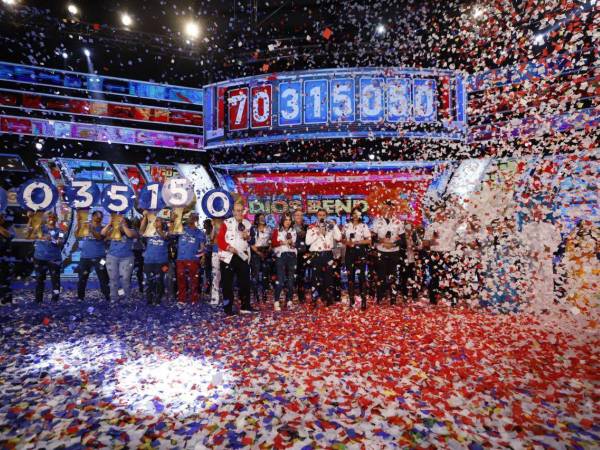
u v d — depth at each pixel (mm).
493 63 10594
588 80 8797
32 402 2631
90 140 11531
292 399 2668
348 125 11398
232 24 12195
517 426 2217
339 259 7199
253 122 11977
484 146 10914
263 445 2072
